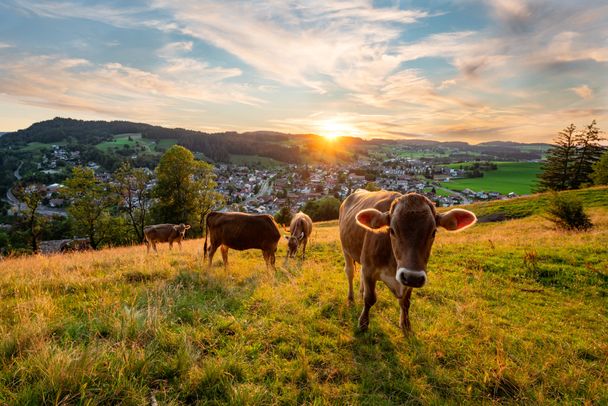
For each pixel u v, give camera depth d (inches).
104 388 119.3
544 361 168.2
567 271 334.6
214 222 360.2
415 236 143.8
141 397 117.7
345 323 205.2
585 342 195.8
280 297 232.5
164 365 138.2
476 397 138.6
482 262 380.8
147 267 311.1
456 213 151.9
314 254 491.8
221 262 399.2
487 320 220.8
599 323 230.5
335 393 133.9
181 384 129.0
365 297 193.9
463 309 238.4
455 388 142.5
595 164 1854.1
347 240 227.3
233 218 352.8
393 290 178.9
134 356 136.2
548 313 247.1
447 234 752.3
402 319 195.8
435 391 140.8
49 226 1594.5
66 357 125.8
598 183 1796.3
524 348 183.6
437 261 403.9
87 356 128.0
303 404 126.5
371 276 188.1
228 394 124.6
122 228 1539.1
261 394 125.6
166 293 228.7
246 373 141.4
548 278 324.2
